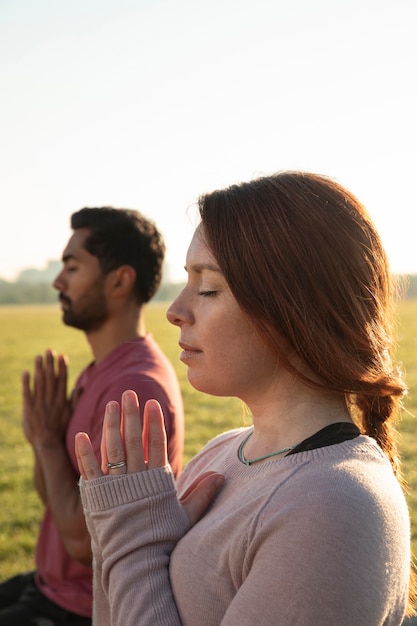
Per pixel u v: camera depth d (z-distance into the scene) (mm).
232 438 1761
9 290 129250
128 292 3188
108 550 1433
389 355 1464
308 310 1340
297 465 1311
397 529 1221
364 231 1412
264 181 1433
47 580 2959
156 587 1381
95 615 1553
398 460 1592
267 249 1347
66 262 3203
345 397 1472
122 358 3051
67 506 2811
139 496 1434
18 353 25031
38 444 2977
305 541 1179
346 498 1195
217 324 1436
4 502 7152
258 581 1203
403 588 1244
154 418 1487
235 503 1385
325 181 1430
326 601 1142
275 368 1438
